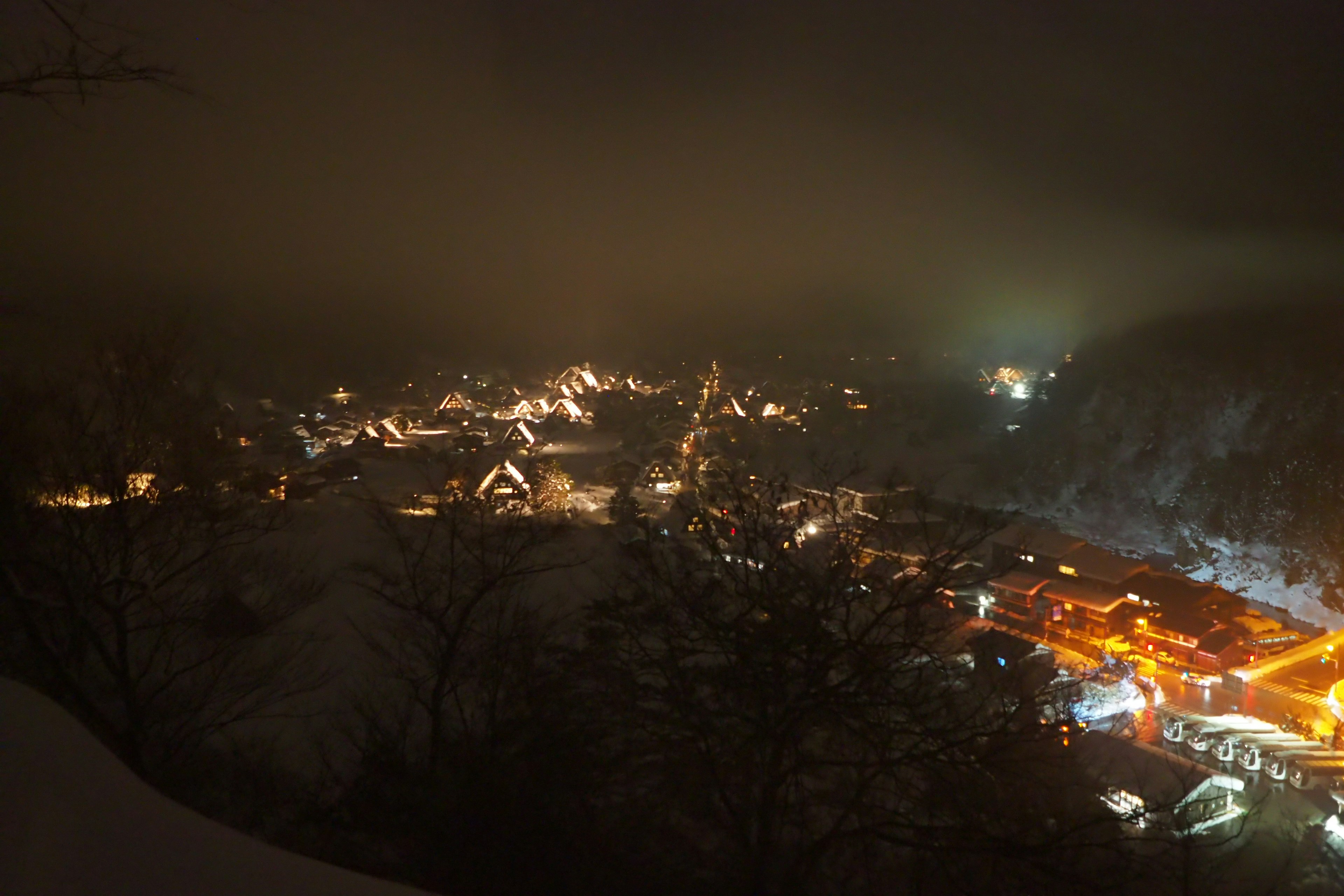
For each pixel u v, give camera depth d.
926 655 4.43
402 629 7.04
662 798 4.46
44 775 1.21
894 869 4.38
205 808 5.31
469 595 6.85
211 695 6.22
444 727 6.19
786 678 4.20
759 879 4.00
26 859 1.01
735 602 4.68
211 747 6.02
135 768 5.14
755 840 4.32
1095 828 4.36
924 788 4.16
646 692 4.50
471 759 4.92
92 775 1.27
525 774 4.64
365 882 1.28
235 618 6.91
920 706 4.20
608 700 4.68
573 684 4.96
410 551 7.59
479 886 4.32
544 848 4.30
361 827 5.03
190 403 6.94
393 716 6.45
